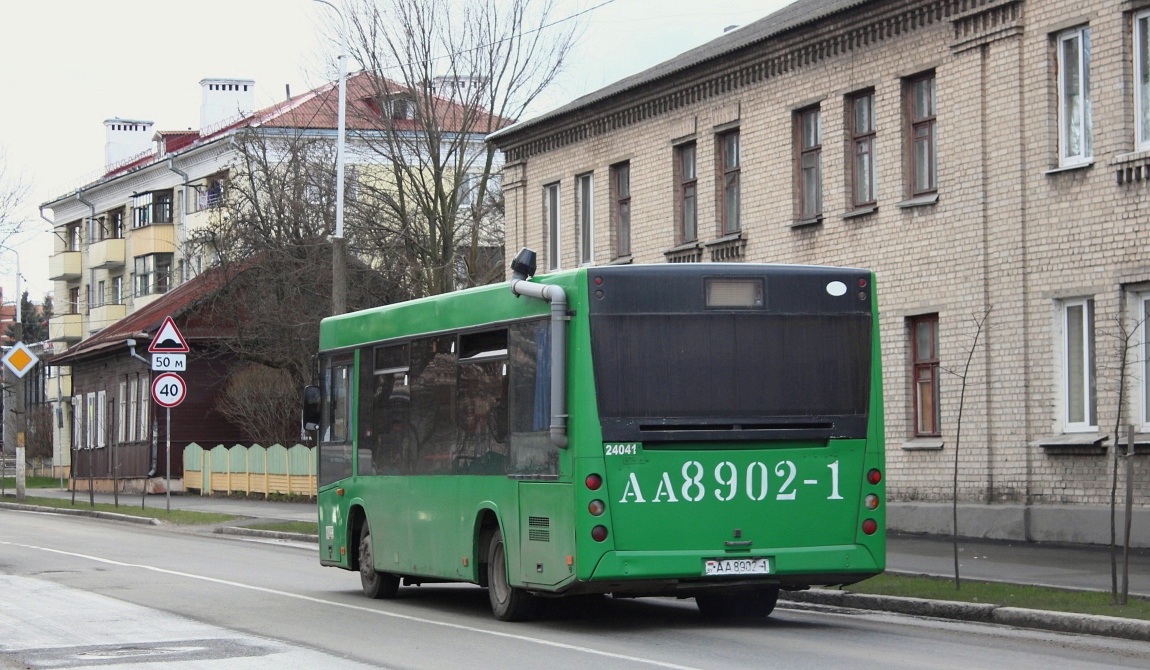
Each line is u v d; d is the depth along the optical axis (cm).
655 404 1209
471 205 4466
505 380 1320
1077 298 2014
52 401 7406
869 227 2394
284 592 1666
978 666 1024
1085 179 1992
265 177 4566
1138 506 1884
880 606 1462
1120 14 1945
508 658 1077
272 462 4250
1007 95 2116
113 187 7356
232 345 4534
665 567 1196
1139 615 1238
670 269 1225
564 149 3328
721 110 2781
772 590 1388
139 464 5338
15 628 1287
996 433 2119
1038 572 1620
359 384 1662
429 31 4172
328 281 4309
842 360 1250
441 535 1441
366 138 4491
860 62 2422
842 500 1238
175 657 1091
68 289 7988
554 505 1226
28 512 4072
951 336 2208
